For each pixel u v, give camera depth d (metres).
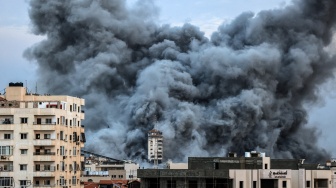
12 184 174.88
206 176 150.12
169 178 151.62
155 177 152.12
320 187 164.38
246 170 152.38
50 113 177.12
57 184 177.25
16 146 176.12
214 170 150.00
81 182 195.00
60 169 179.50
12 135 176.62
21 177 175.12
